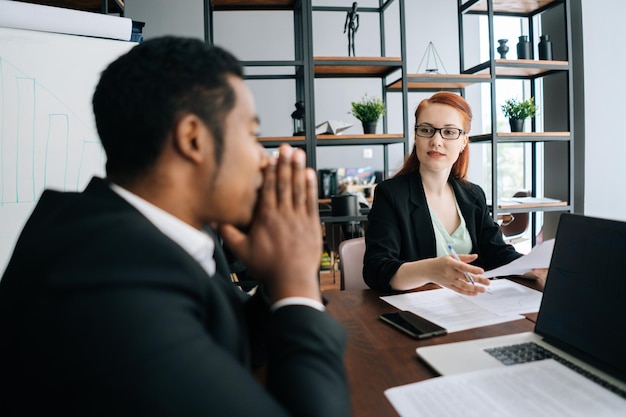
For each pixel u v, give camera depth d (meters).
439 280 1.06
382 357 0.78
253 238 0.53
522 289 1.17
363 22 5.64
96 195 0.47
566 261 0.79
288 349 0.46
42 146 1.43
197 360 0.37
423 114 1.51
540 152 3.89
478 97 5.72
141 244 0.40
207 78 0.45
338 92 5.68
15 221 1.40
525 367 0.69
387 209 1.51
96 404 0.34
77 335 0.35
